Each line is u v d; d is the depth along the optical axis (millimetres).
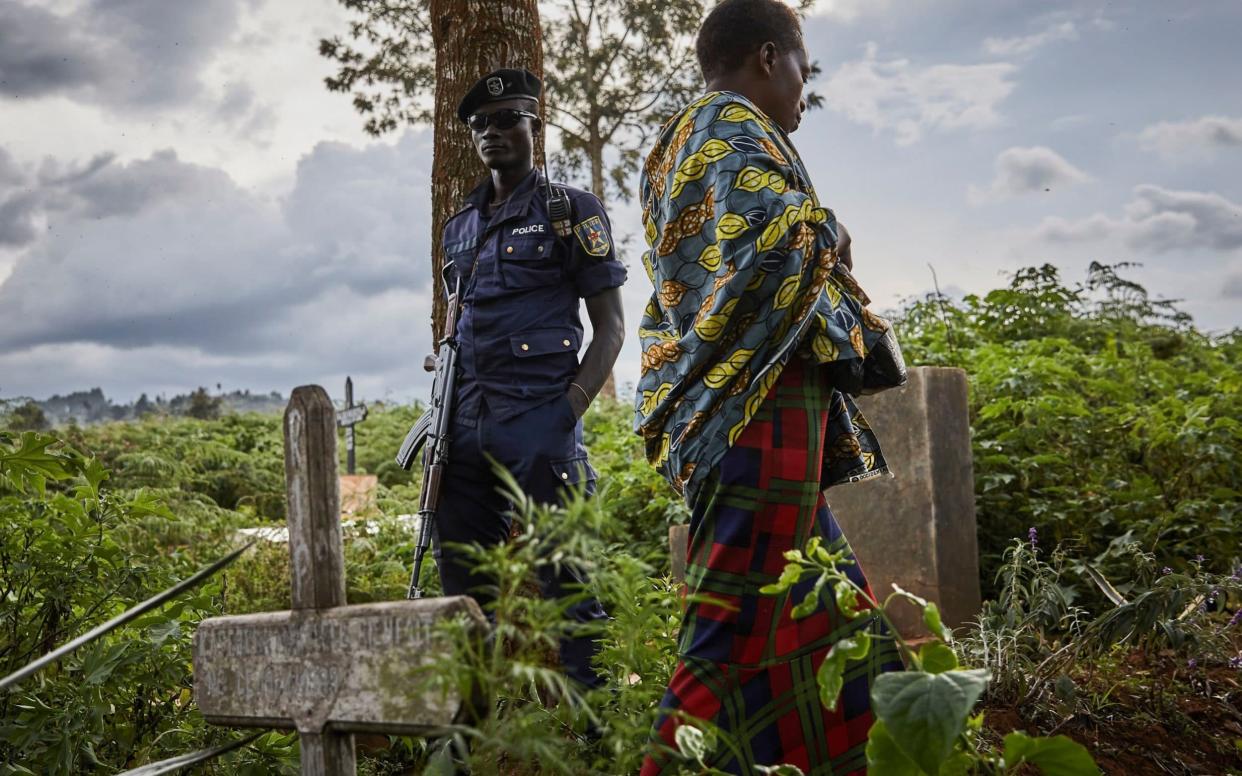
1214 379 6887
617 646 2145
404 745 2934
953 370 4004
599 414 11570
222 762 2580
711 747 1636
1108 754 2881
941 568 3832
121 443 13594
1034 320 8109
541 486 3219
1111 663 3297
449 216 4316
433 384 3396
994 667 3102
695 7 19141
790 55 2334
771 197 2029
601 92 19781
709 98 2188
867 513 4066
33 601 2953
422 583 5074
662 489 5707
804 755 1953
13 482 2967
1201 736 3025
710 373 2066
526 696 2428
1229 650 3480
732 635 1979
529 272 3332
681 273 2154
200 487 13391
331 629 1646
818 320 2086
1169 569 3664
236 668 1774
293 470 1714
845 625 2008
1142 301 9781
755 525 2010
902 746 1358
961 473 3975
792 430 2064
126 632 2977
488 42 4285
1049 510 4602
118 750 2709
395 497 8312
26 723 2531
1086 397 6109
